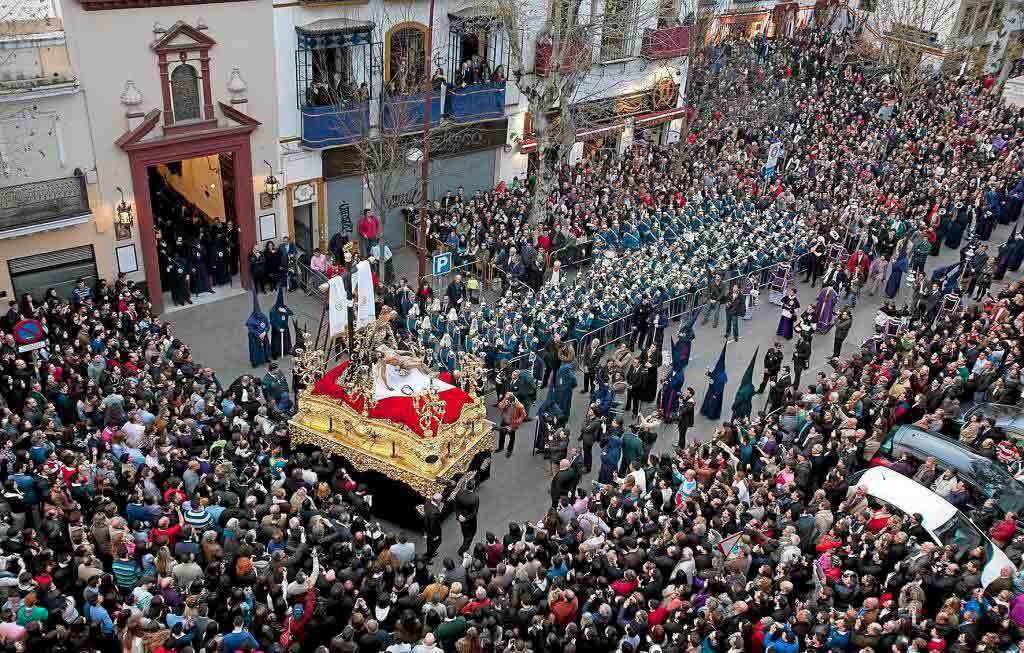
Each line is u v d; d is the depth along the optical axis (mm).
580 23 34281
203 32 24891
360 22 28094
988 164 37219
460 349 23406
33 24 21891
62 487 15648
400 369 18859
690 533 15414
